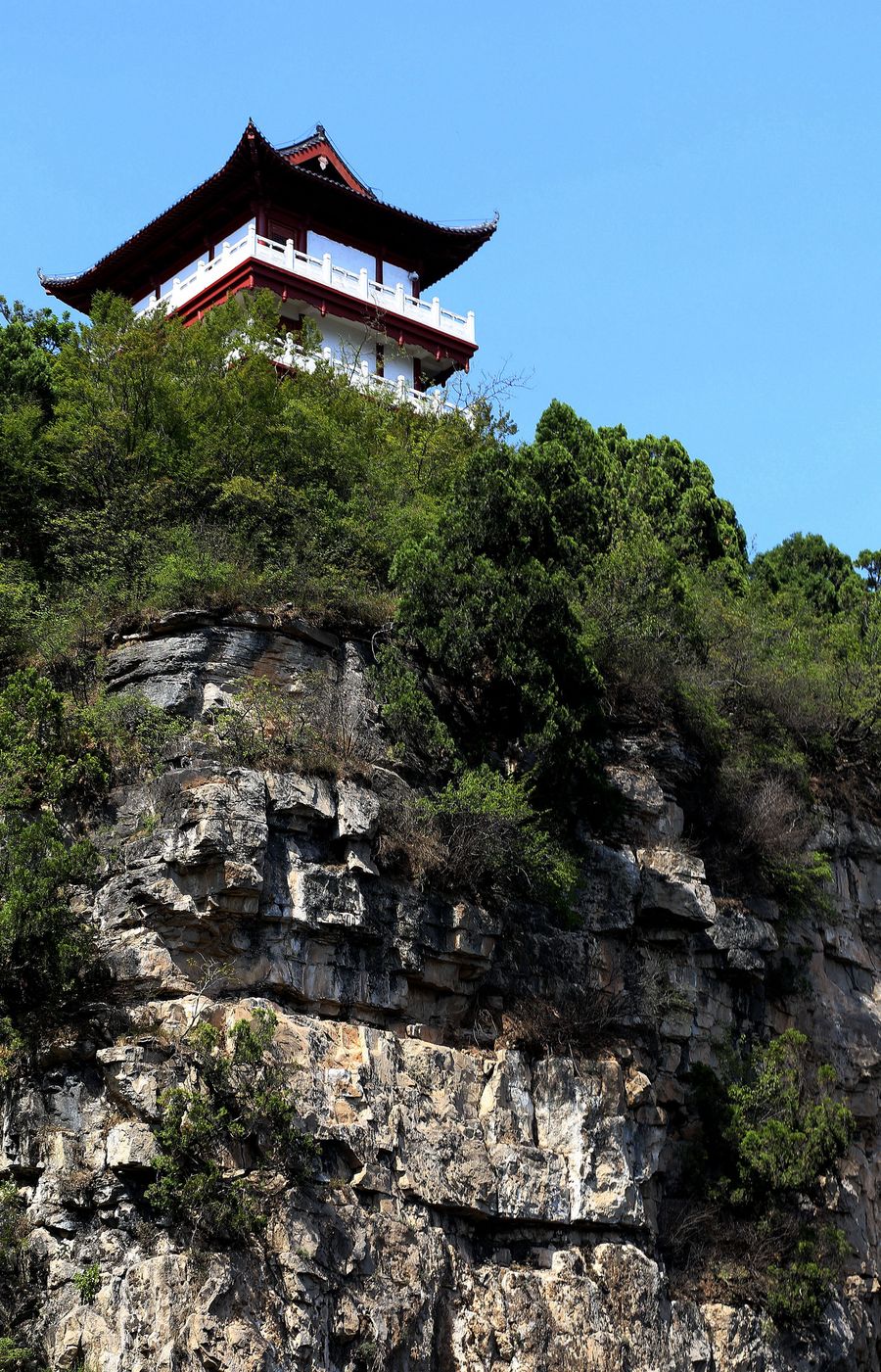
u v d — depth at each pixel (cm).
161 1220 2778
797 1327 3675
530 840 3400
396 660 3553
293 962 3083
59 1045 2889
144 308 5916
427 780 3475
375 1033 3122
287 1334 2766
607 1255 3328
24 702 3244
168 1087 2848
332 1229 2892
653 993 3662
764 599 5244
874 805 4800
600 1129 3397
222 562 3666
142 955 2983
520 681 3522
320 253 5697
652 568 4222
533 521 3681
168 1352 2652
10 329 4619
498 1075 3291
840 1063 4250
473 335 5872
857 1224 4106
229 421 4206
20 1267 2769
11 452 4066
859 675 4828
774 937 4028
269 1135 2855
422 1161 3086
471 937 3306
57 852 2912
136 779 3266
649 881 3772
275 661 3525
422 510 4091
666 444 5531
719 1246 3631
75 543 3859
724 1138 3681
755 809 4150
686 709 4138
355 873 3192
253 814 3070
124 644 3531
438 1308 3033
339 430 4325
